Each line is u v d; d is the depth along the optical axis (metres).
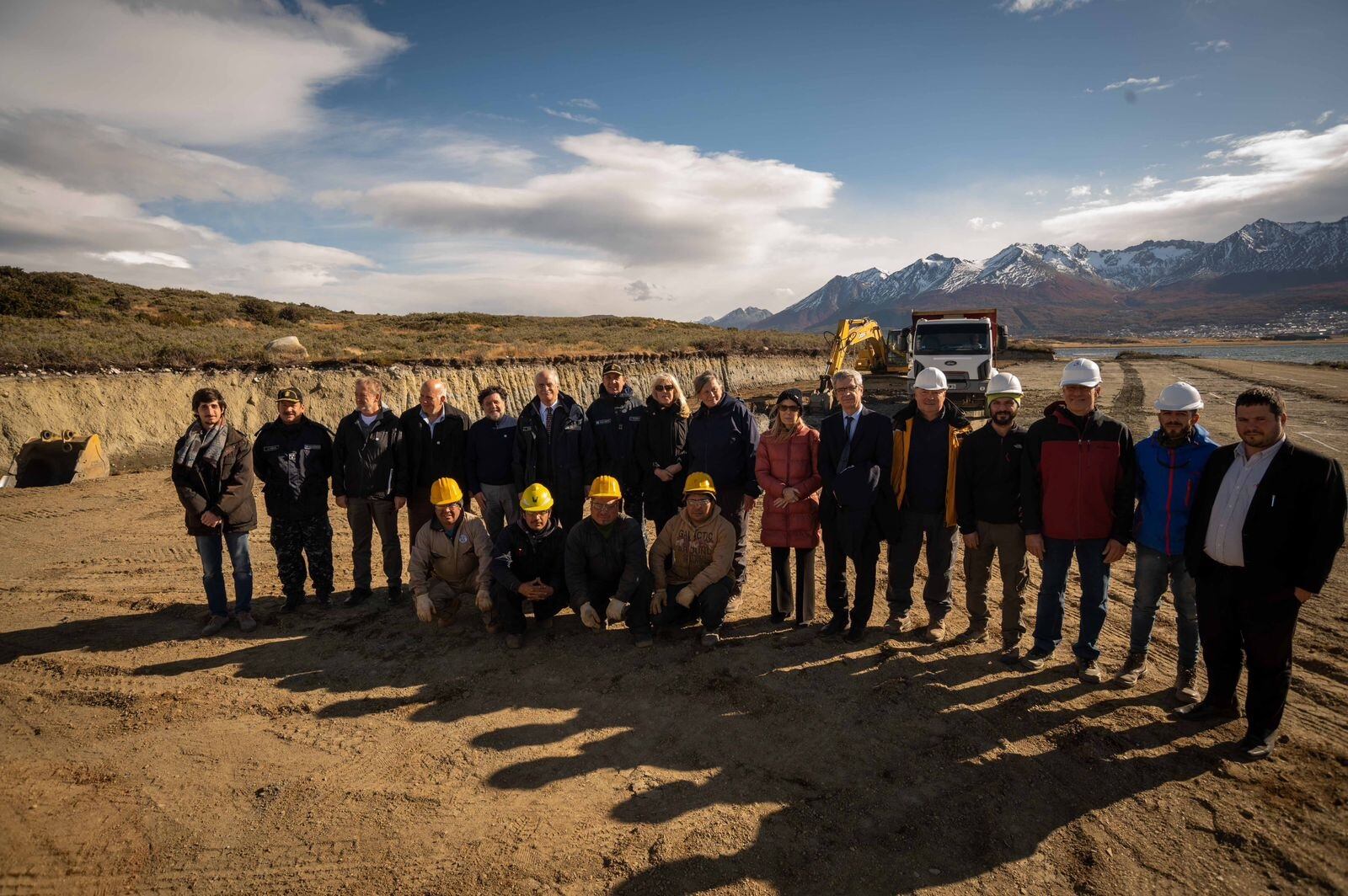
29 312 27.59
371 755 3.64
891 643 4.82
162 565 7.16
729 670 4.49
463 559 5.18
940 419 4.64
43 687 4.46
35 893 2.72
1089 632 4.13
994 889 2.61
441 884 2.71
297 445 5.54
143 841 3.01
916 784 3.25
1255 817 2.94
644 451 5.64
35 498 10.59
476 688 4.37
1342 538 3.12
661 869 2.75
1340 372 30.22
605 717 3.98
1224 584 3.47
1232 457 3.48
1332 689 3.99
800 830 2.96
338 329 34.72
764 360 34.97
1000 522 4.39
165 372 16.89
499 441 5.75
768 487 5.02
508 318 49.78
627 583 4.83
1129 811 3.02
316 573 5.76
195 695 4.33
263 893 2.70
